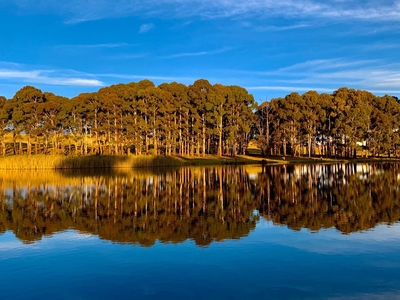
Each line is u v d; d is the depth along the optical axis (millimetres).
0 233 20734
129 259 15945
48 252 17047
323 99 108500
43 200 32781
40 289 13000
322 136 111750
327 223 22562
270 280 13523
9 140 123750
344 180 47594
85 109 95375
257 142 114000
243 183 45156
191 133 104812
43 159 75375
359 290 12648
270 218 24125
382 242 18172
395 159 104625
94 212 26797
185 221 23391
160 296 12320
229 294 12414
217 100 97250
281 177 52406
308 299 12000
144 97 94562
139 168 76875
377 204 29156
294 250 16969
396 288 12773
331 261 15461
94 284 13344
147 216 25109
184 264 15242
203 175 57250
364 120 100812
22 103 93875
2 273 14492
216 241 18594
